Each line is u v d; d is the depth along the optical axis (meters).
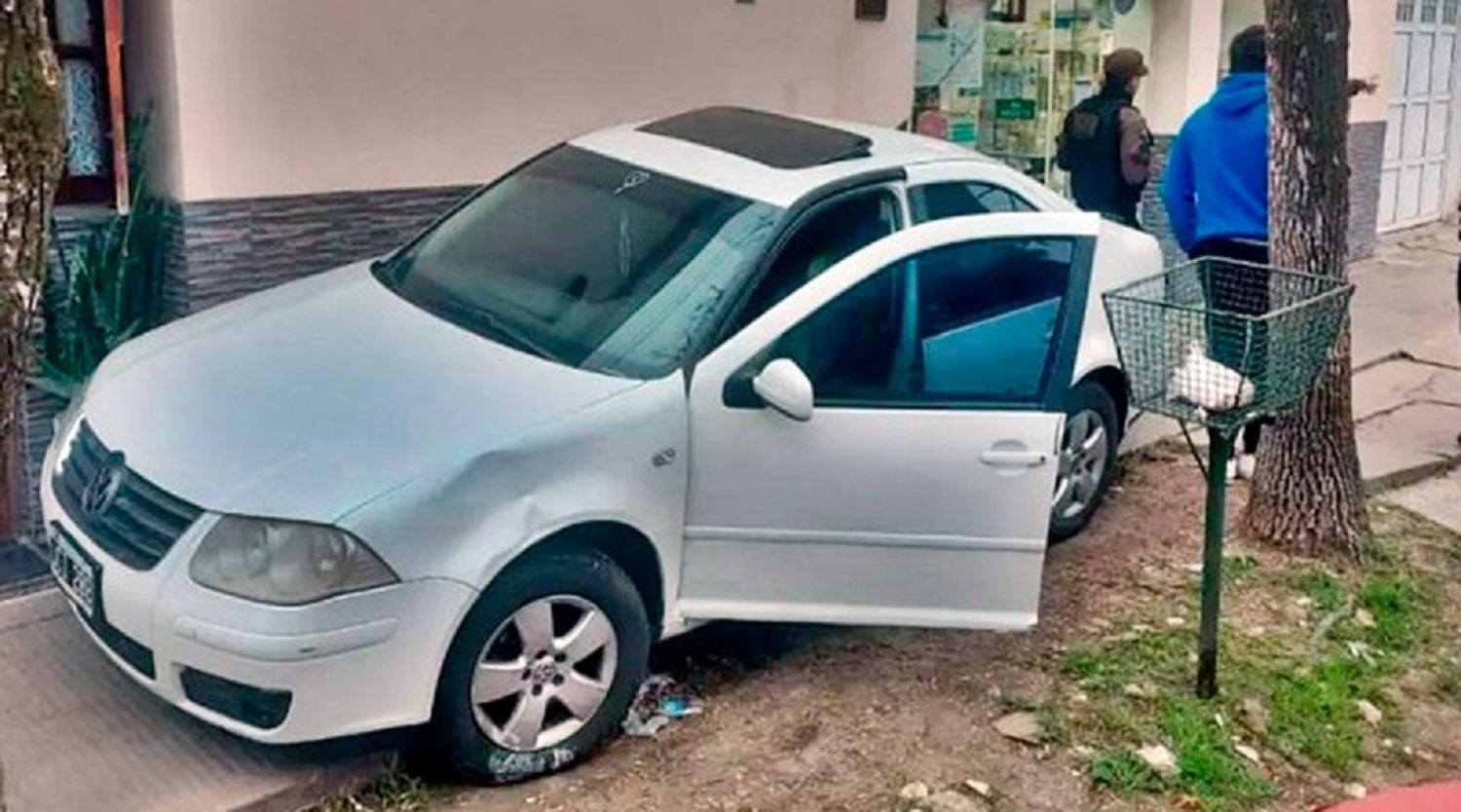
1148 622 4.98
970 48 9.52
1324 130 5.16
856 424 4.12
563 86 7.08
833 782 3.96
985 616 4.31
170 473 3.65
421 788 3.81
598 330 4.21
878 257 4.28
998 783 4.01
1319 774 4.24
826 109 8.34
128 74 6.20
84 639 4.34
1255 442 6.13
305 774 3.74
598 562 3.86
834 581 4.23
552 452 3.75
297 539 3.44
